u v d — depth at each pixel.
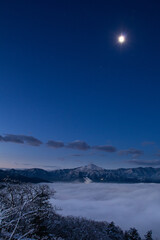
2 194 18.84
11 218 14.30
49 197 19.70
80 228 33.44
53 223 27.38
